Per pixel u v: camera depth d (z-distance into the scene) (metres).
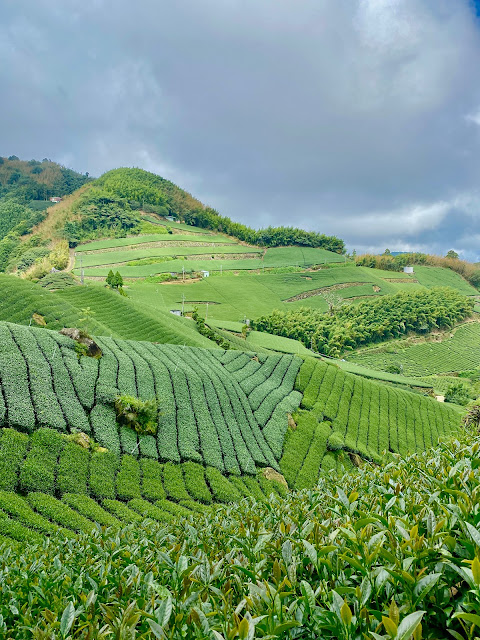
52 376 32.59
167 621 4.60
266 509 10.35
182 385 40.75
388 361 116.56
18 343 33.72
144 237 187.62
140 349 45.25
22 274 125.94
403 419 57.47
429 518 5.33
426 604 4.52
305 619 4.53
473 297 171.62
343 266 186.88
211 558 7.58
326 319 127.31
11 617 7.66
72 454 27.77
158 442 33.47
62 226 174.25
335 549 5.28
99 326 59.28
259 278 160.12
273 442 41.44
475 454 8.46
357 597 4.38
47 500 24.00
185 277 148.62
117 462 29.58
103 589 6.95
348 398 55.19
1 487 23.53
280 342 103.38
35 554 14.05
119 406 33.22
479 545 4.46
